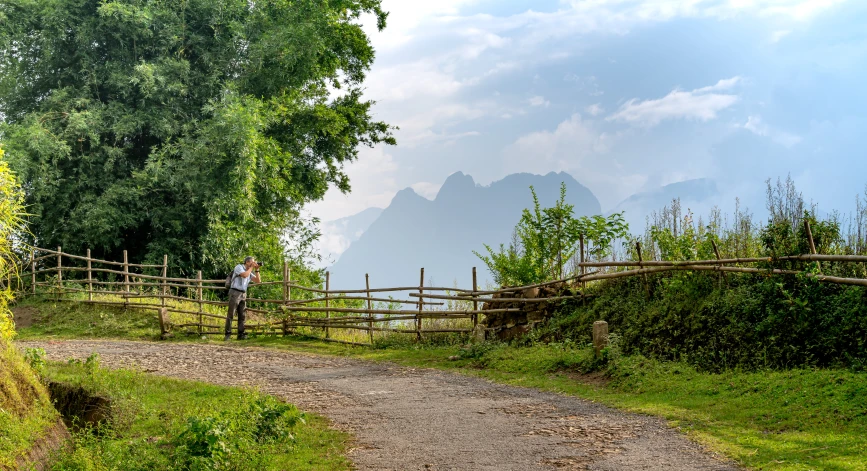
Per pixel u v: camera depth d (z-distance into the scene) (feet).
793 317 37.50
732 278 43.14
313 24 93.86
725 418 30.55
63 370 39.65
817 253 39.34
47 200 82.84
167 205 87.97
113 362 50.90
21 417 25.75
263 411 30.01
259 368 49.70
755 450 25.61
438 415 34.06
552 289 55.36
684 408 32.76
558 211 58.59
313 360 53.72
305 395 39.93
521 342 52.42
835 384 31.09
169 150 85.76
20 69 86.74
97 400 34.53
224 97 85.35
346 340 63.62
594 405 35.14
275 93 97.04
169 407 35.22
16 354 29.66
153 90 84.94
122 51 88.02
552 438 29.04
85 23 84.79
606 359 42.37
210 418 25.82
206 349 58.95
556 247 58.85
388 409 35.78
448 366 49.26
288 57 93.40
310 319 65.62
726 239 48.37
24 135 78.74
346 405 36.99
